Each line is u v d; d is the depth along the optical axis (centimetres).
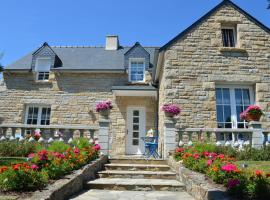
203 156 763
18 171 475
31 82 1508
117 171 834
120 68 1509
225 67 1157
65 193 541
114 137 1414
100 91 1489
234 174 534
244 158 857
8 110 1469
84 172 702
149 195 613
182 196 602
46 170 573
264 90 1141
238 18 1220
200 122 1091
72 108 1466
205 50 1173
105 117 1000
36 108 1498
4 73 1516
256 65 1168
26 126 981
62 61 1623
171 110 975
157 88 1402
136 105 1462
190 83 1131
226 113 1130
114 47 1789
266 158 856
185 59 1157
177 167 779
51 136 989
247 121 1077
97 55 1702
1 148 877
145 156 1167
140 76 1569
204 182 563
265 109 1120
